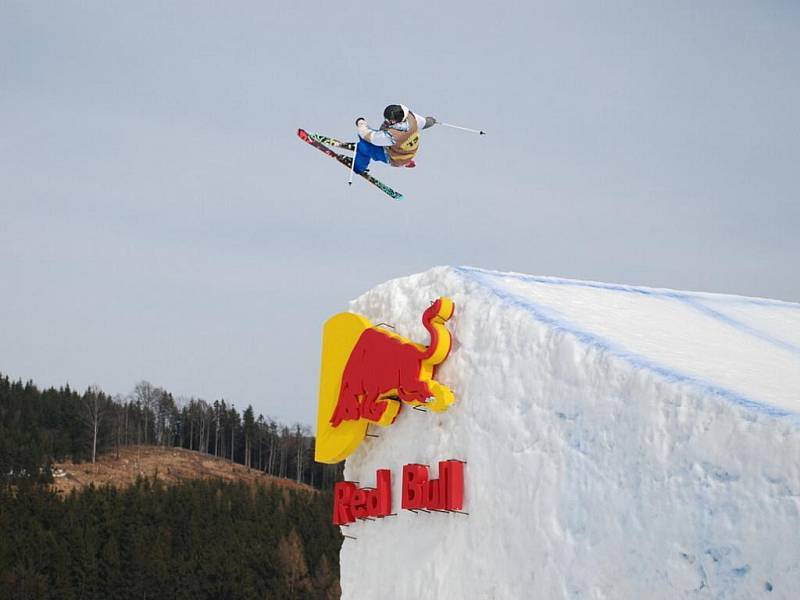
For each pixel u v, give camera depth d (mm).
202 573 198750
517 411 38531
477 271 45906
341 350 49312
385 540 45594
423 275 47094
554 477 35844
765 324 48594
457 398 42188
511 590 37094
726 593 28234
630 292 49656
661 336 40250
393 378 44406
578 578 33781
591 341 36125
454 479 40562
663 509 30844
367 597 46062
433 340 42594
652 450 31719
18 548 191750
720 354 38469
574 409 35625
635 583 31453
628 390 33312
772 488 27547
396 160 55062
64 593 185875
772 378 34531
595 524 33562
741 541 28047
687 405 30875
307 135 56500
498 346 40406
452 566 40562
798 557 26406
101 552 198375
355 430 47719
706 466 29703
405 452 45062
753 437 28344
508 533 37750
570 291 46406
